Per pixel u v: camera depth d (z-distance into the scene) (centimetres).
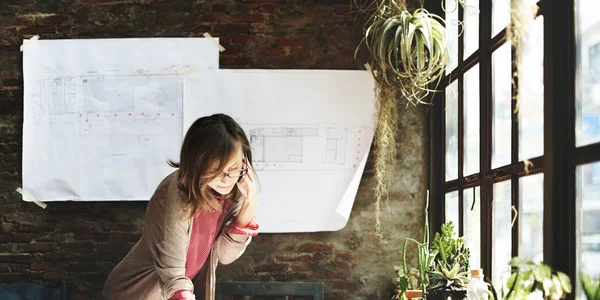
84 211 458
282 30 458
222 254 315
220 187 277
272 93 448
